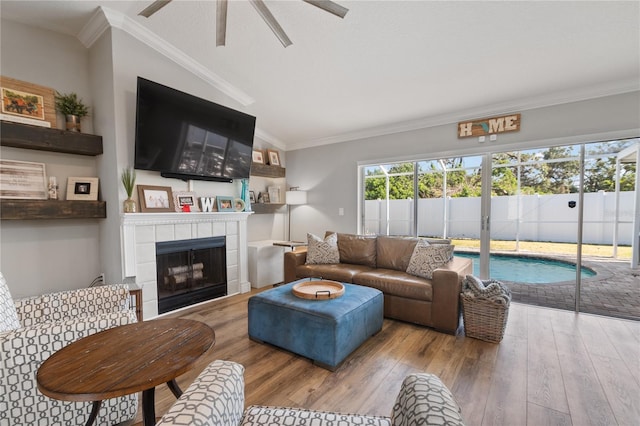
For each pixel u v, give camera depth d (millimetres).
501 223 4172
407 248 3461
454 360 2188
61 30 2889
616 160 3578
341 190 4957
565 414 1595
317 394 1792
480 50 2652
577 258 3225
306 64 3143
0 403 1211
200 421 676
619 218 3732
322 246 3812
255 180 5051
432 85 3279
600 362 2119
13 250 2670
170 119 3008
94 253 3148
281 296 2469
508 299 2457
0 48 2570
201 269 3578
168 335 1284
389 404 1696
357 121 4383
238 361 2197
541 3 2100
